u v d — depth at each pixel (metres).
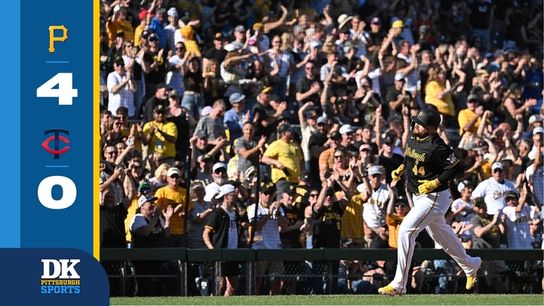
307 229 50.16
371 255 46.94
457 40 77.38
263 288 46.41
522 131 67.69
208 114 56.62
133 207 47.75
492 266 49.94
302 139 58.97
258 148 53.28
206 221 47.56
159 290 44.53
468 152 61.16
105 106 58.31
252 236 47.50
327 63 64.75
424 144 37.00
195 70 60.88
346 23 68.94
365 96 64.06
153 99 56.97
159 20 62.66
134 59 58.72
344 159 53.66
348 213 50.66
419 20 76.25
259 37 65.88
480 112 66.31
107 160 50.12
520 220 55.38
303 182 53.50
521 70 73.56
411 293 48.78
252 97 62.50
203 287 45.28
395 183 50.88
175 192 47.97
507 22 79.81
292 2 72.06
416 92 67.00
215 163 53.28
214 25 69.19
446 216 54.12
